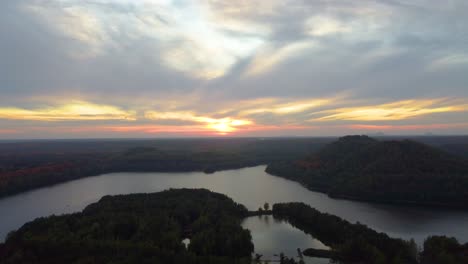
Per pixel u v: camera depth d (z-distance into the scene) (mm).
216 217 116125
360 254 84188
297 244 104125
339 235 99125
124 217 108438
